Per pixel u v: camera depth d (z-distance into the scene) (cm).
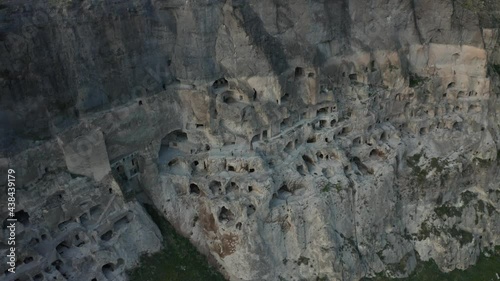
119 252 3841
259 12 4234
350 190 4488
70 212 3706
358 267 4416
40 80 3562
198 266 4188
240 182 4172
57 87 3662
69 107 3744
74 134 3703
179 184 4278
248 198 4147
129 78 3991
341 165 4538
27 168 3516
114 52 3853
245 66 4219
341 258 4331
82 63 3712
